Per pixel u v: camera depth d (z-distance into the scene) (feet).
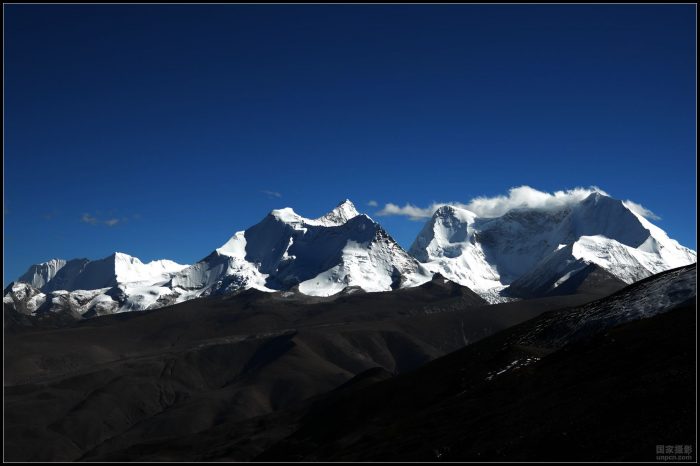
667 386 359.05
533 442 356.79
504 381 517.55
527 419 402.93
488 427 419.74
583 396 402.31
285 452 634.02
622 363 435.94
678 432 310.04
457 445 406.62
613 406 361.10
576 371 462.19
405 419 540.11
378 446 481.87
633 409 348.38
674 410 330.54
